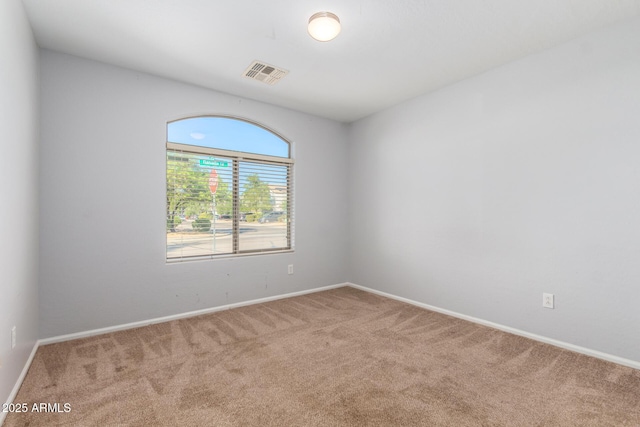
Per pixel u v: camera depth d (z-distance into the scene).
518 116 2.69
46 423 1.55
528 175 2.63
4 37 1.58
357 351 2.38
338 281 4.44
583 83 2.32
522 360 2.23
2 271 1.55
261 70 2.90
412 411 1.66
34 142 2.27
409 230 3.66
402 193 3.74
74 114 2.60
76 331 2.61
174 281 3.09
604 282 2.23
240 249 3.62
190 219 3.27
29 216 2.12
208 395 1.80
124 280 2.82
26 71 2.04
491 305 2.89
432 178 3.41
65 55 2.58
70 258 2.58
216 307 3.36
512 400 1.76
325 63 2.77
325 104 3.80
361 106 3.87
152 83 2.97
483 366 2.14
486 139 2.92
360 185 4.34
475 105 3.01
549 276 2.51
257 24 2.20
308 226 4.13
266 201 3.85
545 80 2.53
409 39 2.39
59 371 2.06
